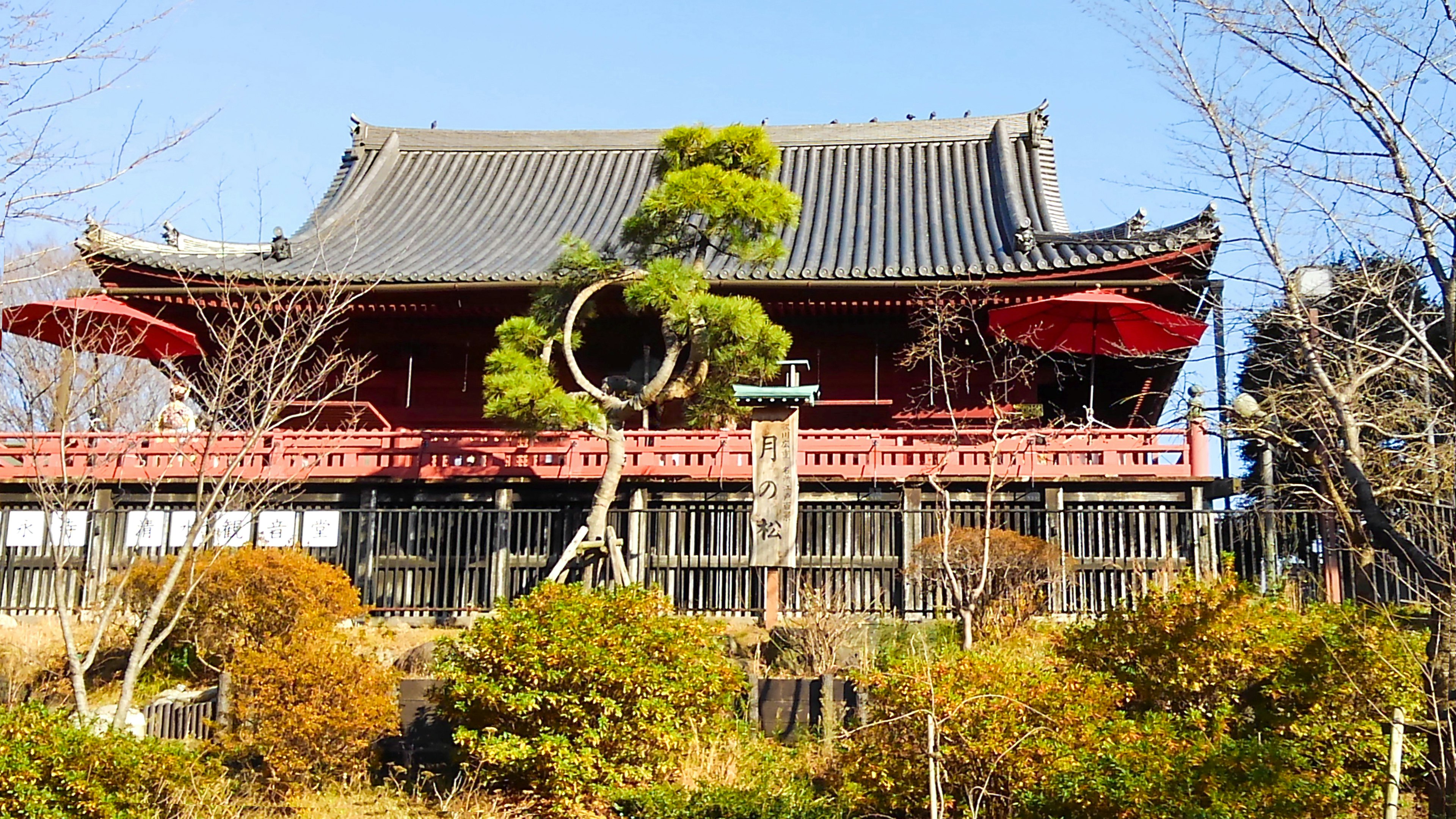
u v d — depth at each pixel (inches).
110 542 887.7
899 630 770.2
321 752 600.1
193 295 935.7
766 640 774.5
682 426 1117.1
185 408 1035.3
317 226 1075.3
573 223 1390.3
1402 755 499.2
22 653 770.8
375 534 900.6
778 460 799.1
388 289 1111.6
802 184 1439.5
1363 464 506.9
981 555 792.9
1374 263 588.1
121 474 901.2
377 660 644.1
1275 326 579.2
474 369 1208.8
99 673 750.5
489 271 1171.9
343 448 928.9
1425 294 609.3
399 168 1529.3
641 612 617.0
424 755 642.8
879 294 1107.3
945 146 1491.1
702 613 850.8
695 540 895.7
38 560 887.7
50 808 488.4
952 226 1295.5
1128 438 887.1
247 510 862.5
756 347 850.8
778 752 635.5
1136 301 980.6
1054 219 1349.7
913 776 534.6
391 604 888.9
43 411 901.2
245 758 622.5
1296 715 557.9
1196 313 550.3
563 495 920.9
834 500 905.5
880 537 888.9
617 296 1106.1
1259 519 836.0
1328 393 487.5
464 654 618.2
